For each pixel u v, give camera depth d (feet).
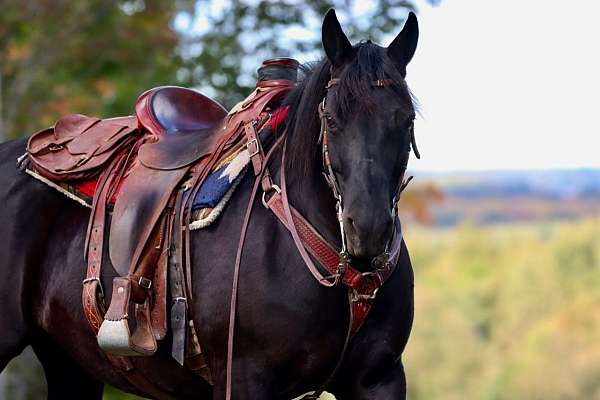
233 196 26.23
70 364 31.22
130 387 28.78
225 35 80.07
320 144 24.72
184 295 26.32
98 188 28.55
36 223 29.32
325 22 24.36
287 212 25.13
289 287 24.86
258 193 25.94
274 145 26.32
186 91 29.99
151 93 29.50
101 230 28.04
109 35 86.28
